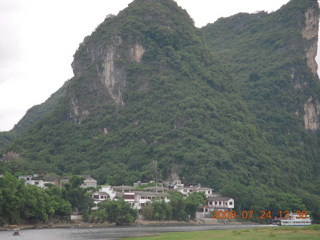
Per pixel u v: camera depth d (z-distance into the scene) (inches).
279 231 6692.9
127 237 6594.5
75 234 6963.6
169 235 6560.0
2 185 7667.3
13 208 7593.5
